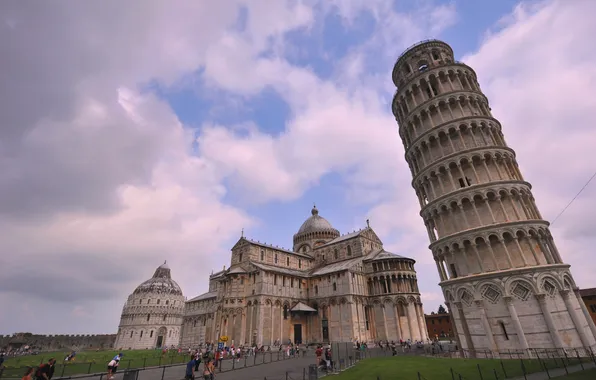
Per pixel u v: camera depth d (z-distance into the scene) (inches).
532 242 1472.7
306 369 1326.3
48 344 4436.5
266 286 2822.3
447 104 1867.6
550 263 1421.0
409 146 2084.2
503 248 1486.2
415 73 2164.1
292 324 2915.8
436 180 1829.5
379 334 2842.0
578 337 1257.4
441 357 1478.8
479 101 1902.1
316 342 2856.8
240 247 3238.2
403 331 2795.3
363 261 3159.5
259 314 2667.3
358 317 2773.1
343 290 2869.1
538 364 1098.7
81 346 4877.0
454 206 1684.3
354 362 1451.8
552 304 1328.7
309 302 3144.7
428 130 1878.7
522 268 1381.6
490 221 1556.3
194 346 3828.7
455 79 1993.1
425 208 1851.6
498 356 1343.5
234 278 2933.1
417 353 1843.0
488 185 1596.9
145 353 3070.9
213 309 3973.9
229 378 1126.4
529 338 1314.0
